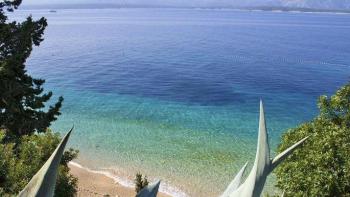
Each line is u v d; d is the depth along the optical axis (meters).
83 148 38.81
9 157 13.72
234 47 137.38
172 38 165.00
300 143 2.18
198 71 90.50
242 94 65.94
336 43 153.88
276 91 68.75
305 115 53.38
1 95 19.09
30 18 21.64
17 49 20.58
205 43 148.62
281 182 14.23
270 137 43.94
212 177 32.69
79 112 52.81
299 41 160.75
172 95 65.12
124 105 57.72
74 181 18.00
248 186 2.09
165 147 39.72
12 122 19.58
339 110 15.32
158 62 103.88
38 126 20.47
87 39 158.75
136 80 79.06
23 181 12.62
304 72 89.75
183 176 32.78
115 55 115.69
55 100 60.19
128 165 34.94
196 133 44.59
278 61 107.00
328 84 75.81
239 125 48.06
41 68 91.69
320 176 12.83
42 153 15.70
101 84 74.25
